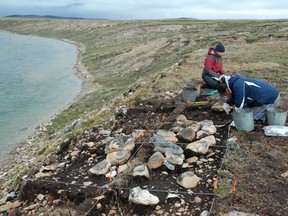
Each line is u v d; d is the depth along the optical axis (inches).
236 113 119.4
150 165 104.0
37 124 310.7
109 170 109.5
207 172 99.4
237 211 79.7
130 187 96.2
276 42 397.4
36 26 1967.3
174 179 98.8
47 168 120.2
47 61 747.4
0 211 107.0
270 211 78.7
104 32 1310.3
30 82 510.0
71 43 1254.9
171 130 132.0
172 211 84.7
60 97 415.2
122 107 186.2
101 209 90.8
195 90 162.9
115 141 124.4
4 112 350.9
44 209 99.6
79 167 117.8
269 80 193.0
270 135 115.3
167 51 574.9
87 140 143.3
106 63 637.3
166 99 177.6
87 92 434.3
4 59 762.8
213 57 177.6
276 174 93.6
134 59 587.8
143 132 131.1
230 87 121.0
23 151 243.1
